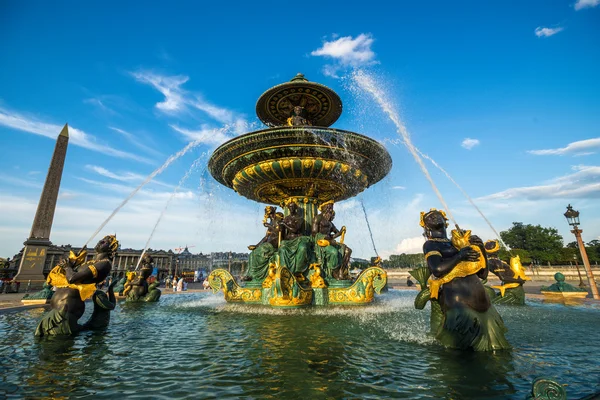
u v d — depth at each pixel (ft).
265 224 38.09
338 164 35.55
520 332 18.39
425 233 17.95
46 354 14.75
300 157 34.65
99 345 16.43
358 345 15.96
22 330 20.56
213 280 36.27
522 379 10.98
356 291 32.24
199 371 12.32
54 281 19.45
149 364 13.20
